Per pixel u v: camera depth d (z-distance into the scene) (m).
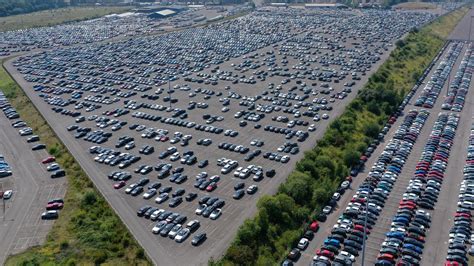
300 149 145.00
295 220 106.88
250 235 97.12
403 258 92.94
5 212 111.12
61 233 102.12
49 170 133.38
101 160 137.62
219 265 88.31
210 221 105.81
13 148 151.38
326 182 120.25
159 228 102.25
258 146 147.50
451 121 169.38
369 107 181.62
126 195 117.94
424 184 124.19
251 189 117.88
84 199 113.69
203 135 157.62
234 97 198.62
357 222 105.75
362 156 140.88
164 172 128.00
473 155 139.62
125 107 188.12
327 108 181.25
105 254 93.44
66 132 162.00
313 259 93.31
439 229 103.75
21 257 93.56
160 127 165.62
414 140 153.62
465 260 92.81
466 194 116.06
